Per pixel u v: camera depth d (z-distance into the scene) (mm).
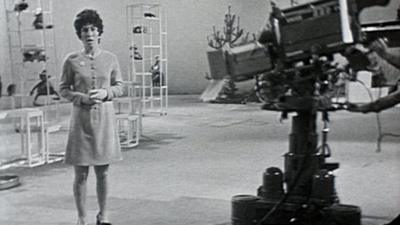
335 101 1515
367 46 1468
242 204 1659
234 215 1676
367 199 1971
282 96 1504
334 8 1385
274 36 1422
